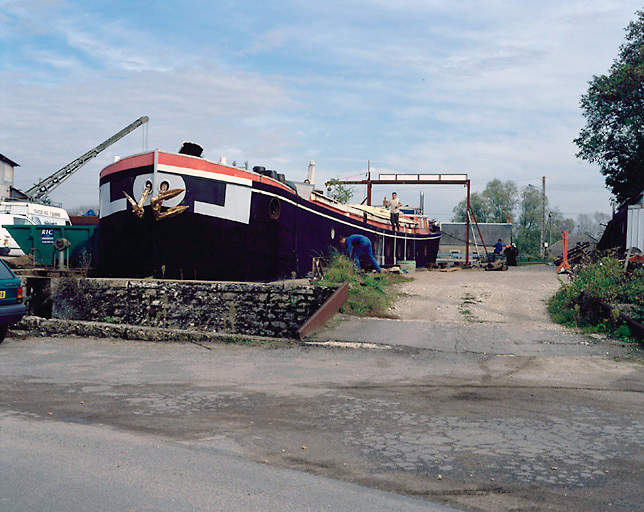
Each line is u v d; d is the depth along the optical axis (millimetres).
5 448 4613
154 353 10094
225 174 16875
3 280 11008
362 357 9602
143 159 16062
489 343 10562
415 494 3836
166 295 15156
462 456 4684
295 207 19578
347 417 5934
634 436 5375
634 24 38906
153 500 3566
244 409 6238
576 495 3887
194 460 4375
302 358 9547
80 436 5012
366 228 25078
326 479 4047
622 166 40562
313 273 18547
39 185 44719
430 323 12203
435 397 6961
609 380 8047
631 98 38031
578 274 14859
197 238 16562
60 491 3697
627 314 11844
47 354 9984
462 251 58812
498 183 109625
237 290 14516
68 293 16078
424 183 34344
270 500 3604
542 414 6199
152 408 6254
